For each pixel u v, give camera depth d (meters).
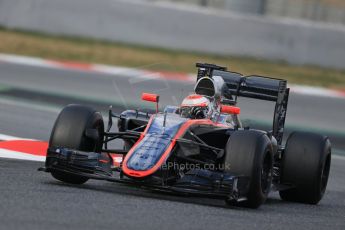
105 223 21.73
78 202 24.42
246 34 87.75
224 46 88.19
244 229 23.41
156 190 26.31
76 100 58.69
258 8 96.88
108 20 89.62
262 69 83.94
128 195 27.08
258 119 32.72
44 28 90.19
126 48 88.25
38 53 81.62
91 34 90.00
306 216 28.17
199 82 30.03
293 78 82.38
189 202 27.45
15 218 21.05
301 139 31.89
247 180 26.58
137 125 30.39
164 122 27.92
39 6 89.94
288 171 31.64
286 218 26.78
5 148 36.69
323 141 31.88
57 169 27.06
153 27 89.25
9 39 85.31
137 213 23.67
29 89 61.78
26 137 41.28
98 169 27.05
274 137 32.81
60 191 26.14
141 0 93.94
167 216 23.78
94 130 27.88
